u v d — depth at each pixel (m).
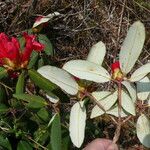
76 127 0.34
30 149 0.47
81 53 0.75
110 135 0.64
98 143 0.36
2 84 0.49
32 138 0.49
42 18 0.62
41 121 0.47
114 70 0.34
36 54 0.52
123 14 0.75
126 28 0.74
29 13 0.72
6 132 0.48
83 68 0.34
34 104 0.42
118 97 0.33
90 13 0.74
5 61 0.42
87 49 0.75
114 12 0.75
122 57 0.33
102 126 0.64
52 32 0.74
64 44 0.75
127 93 0.33
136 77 0.34
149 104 0.36
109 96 0.34
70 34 0.74
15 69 0.43
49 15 0.67
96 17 0.75
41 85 0.41
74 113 0.35
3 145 0.47
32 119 0.49
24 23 0.72
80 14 0.74
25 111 0.49
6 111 0.49
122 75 0.34
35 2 0.72
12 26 0.72
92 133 0.54
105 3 0.75
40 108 0.43
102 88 0.60
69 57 0.75
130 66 0.33
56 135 0.40
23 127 0.48
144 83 0.36
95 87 0.38
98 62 0.36
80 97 0.35
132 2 0.75
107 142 0.36
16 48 0.42
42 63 0.55
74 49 0.75
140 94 0.36
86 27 0.74
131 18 0.76
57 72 0.34
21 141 0.47
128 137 0.64
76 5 0.74
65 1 0.73
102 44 0.37
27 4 0.72
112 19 0.75
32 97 0.42
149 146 0.34
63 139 0.45
